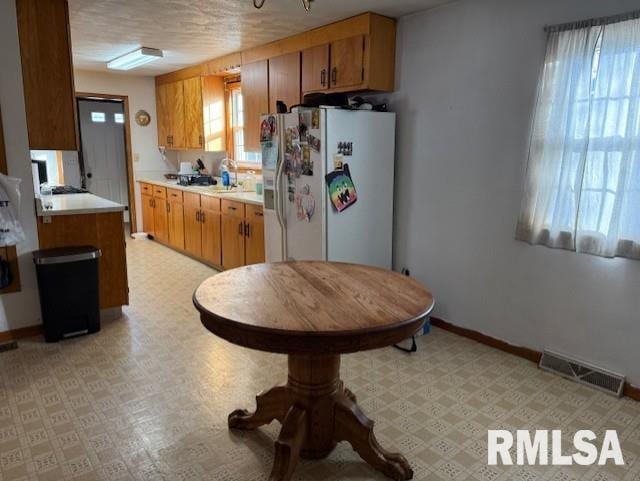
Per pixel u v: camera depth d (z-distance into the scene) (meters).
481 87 3.07
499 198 3.07
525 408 2.46
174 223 5.89
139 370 2.82
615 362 2.62
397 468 1.90
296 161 3.47
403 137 3.61
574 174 2.63
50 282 3.10
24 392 2.55
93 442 2.13
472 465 2.02
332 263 2.35
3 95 2.99
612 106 2.44
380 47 3.45
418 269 3.68
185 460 2.02
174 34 4.03
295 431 1.87
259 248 4.32
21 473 1.93
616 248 2.51
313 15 3.43
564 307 2.82
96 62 5.39
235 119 5.72
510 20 2.87
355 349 1.52
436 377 2.78
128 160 6.54
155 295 4.22
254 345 1.55
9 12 2.93
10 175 3.09
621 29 2.37
